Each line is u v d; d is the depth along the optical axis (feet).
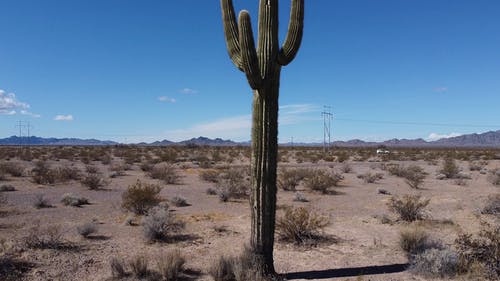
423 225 44.39
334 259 32.45
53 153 215.51
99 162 157.28
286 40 25.85
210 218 48.16
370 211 54.80
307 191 75.41
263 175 26.48
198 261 31.53
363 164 164.25
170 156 167.94
